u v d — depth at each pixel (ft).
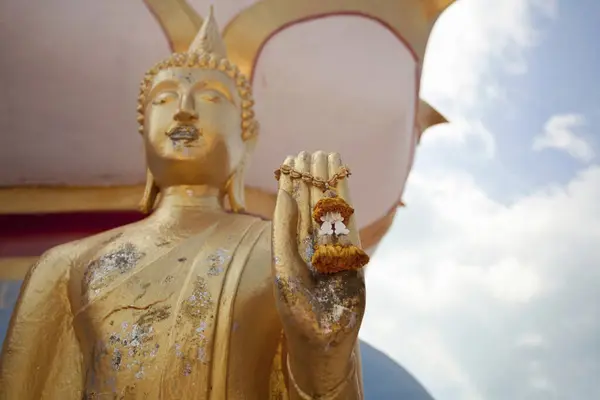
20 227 27.86
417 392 24.31
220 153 20.33
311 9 27.89
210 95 20.65
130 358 16.02
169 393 15.60
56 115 27.84
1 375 17.26
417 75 29.04
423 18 28.66
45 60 27.27
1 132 27.91
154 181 20.84
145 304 16.76
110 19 27.12
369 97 28.48
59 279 18.30
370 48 28.43
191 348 15.97
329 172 15.79
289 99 28.30
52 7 26.86
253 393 16.05
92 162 28.32
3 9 26.71
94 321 16.88
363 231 29.01
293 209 14.87
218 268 17.30
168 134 20.17
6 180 28.30
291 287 13.50
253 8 27.96
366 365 24.91
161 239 18.54
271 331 16.83
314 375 13.82
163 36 27.45
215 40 22.44
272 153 28.43
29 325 17.79
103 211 28.27
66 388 17.12
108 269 17.72
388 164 29.01
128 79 27.68
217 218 19.48
